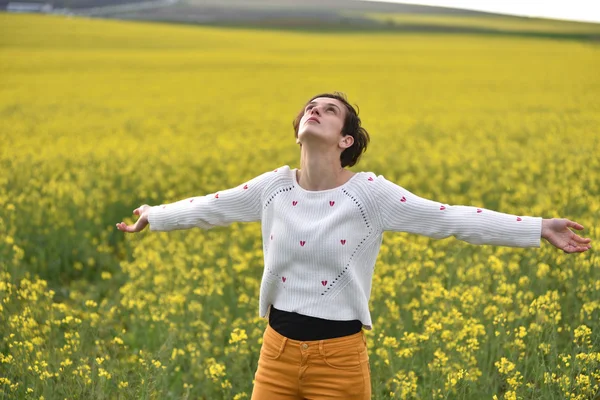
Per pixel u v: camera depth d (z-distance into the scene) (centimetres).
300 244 307
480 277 567
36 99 2067
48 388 416
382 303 536
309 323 308
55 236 765
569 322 526
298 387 315
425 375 439
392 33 6569
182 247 676
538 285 565
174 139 1308
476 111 1845
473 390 433
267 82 2598
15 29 4838
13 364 441
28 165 1020
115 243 838
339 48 4347
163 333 515
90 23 5753
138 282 609
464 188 1016
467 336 473
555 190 860
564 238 297
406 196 307
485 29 7350
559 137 1303
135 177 991
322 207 309
